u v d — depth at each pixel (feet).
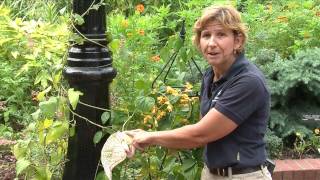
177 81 11.64
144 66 15.14
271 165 9.62
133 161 11.44
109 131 10.18
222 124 8.66
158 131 9.88
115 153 9.23
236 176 9.01
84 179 10.27
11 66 18.95
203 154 10.10
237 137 8.93
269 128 16.85
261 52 17.71
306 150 16.57
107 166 9.21
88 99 9.99
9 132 16.75
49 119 10.12
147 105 10.31
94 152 10.23
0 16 13.79
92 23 9.84
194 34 9.25
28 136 12.58
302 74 16.60
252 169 9.02
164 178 11.25
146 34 18.54
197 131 8.75
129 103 11.18
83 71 9.82
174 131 8.92
